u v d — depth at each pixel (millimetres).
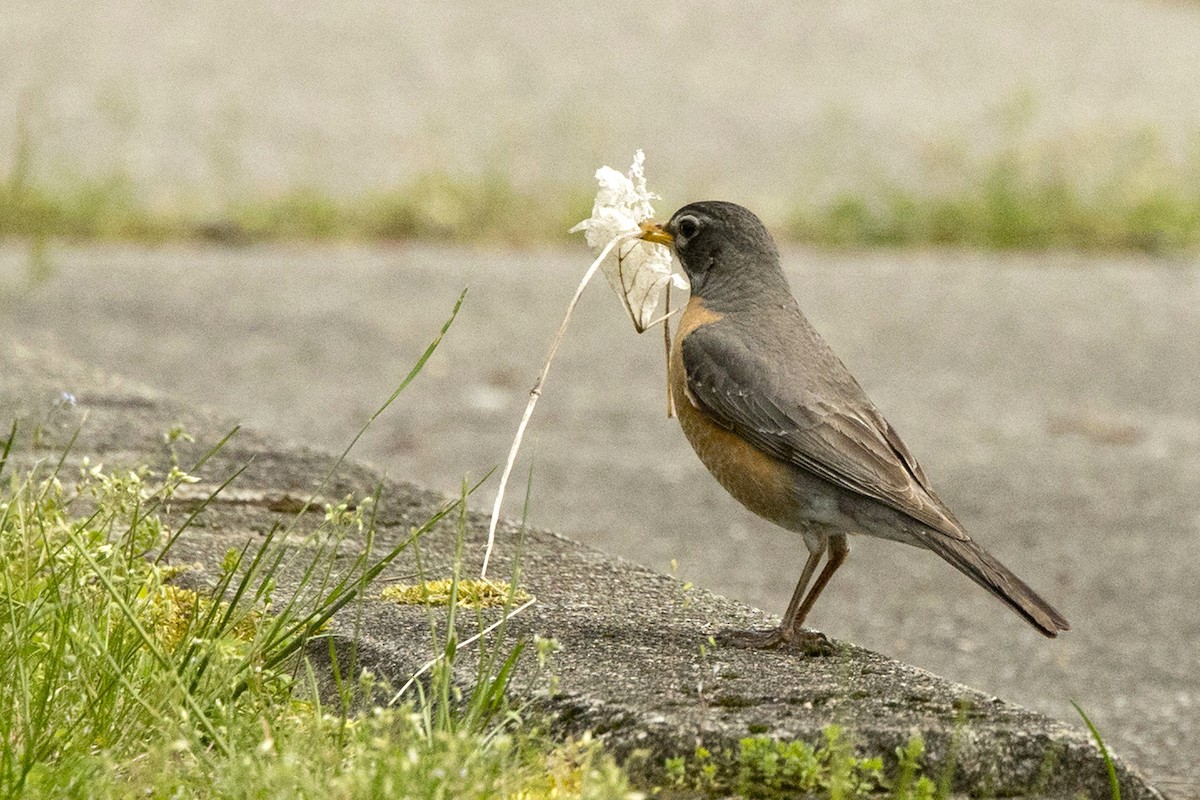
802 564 11828
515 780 5793
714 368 8008
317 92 28453
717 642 7285
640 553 11773
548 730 6266
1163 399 16266
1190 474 13906
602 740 6199
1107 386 16625
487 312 18719
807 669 6953
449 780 5508
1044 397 16172
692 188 24406
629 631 7387
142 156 24469
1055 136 27891
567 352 17375
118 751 5977
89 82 27859
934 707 6516
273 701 6523
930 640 10492
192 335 17031
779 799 5984
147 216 21984
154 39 30750
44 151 24094
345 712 6164
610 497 13016
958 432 14938
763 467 7855
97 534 7156
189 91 27859
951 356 17484
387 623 7355
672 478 13570
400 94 28703
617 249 8391
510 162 25078
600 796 5434
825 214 23844
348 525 7293
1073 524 12633
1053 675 9938
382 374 16172
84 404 10758
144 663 6508
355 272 20203
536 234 22578
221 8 33156
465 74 30125
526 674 6707
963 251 23234
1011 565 11789
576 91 29469
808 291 20156
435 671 6250
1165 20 39250
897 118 29031
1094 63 34375
